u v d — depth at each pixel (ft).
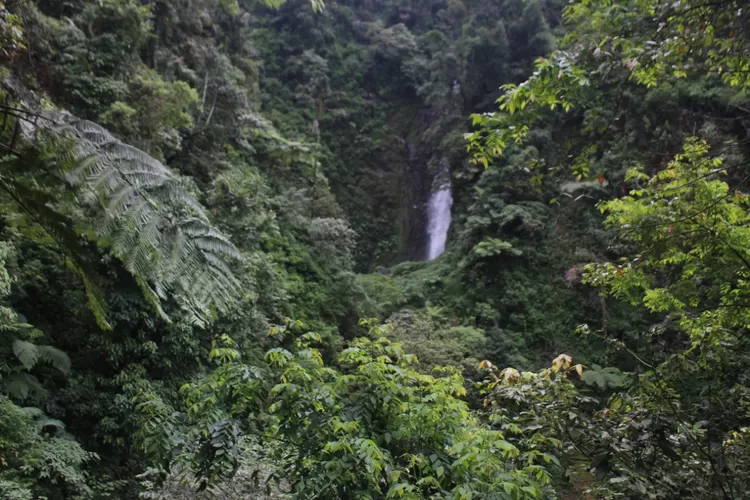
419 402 10.09
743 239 14.94
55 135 4.65
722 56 14.37
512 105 12.42
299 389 9.29
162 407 9.93
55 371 26.35
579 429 12.09
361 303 57.88
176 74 53.98
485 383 13.43
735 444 11.88
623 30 14.12
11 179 4.54
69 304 27.71
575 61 13.01
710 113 54.90
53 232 4.77
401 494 7.79
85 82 35.06
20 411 20.90
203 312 5.19
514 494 8.11
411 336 53.98
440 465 8.70
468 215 83.97
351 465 8.52
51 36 34.37
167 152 45.37
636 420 12.14
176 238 5.16
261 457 13.15
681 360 12.96
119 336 27.53
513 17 90.07
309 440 9.13
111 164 4.95
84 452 22.25
